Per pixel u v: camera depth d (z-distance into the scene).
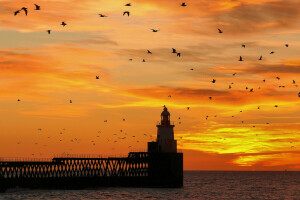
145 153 126.62
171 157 124.62
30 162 111.19
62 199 99.06
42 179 114.50
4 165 106.12
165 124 128.00
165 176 125.00
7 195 101.44
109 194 111.81
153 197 108.75
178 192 123.00
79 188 121.94
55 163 116.88
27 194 104.31
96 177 125.75
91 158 124.69
